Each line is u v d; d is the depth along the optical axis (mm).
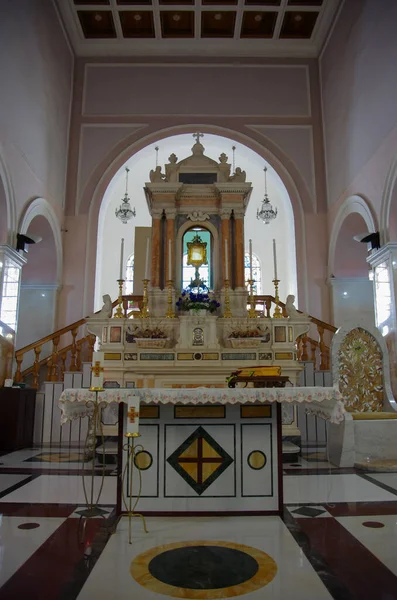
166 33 11211
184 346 6238
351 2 9383
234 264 7219
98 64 11414
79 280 10227
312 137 11133
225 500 3402
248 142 11055
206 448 3465
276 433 3494
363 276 10180
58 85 10211
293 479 4590
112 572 2367
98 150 10945
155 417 3492
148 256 7227
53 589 2178
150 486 3410
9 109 7605
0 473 4895
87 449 5879
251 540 2836
